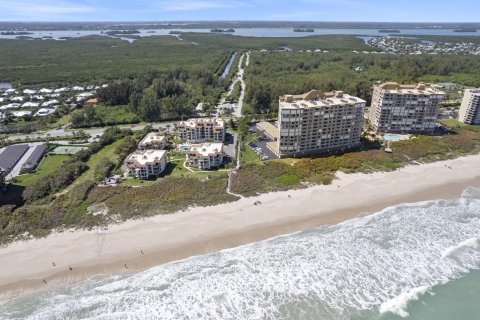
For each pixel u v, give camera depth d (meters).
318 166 116.75
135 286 70.19
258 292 68.88
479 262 76.62
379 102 149.88
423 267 75.12
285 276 72.81
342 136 133.25
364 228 88.00
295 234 86.00
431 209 96.31
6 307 65.62
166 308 65.38
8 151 130.62
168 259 77.31
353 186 107.19
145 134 152.00
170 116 178.50
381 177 113.00
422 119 150.12
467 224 89.44
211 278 72.25
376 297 67.75
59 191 104.12
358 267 75.12
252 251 79.88
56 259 76.69
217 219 90.31
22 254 77.94
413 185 108.94
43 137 151.62
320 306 65.75
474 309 65.25
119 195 99.56
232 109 191.75
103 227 86.75
